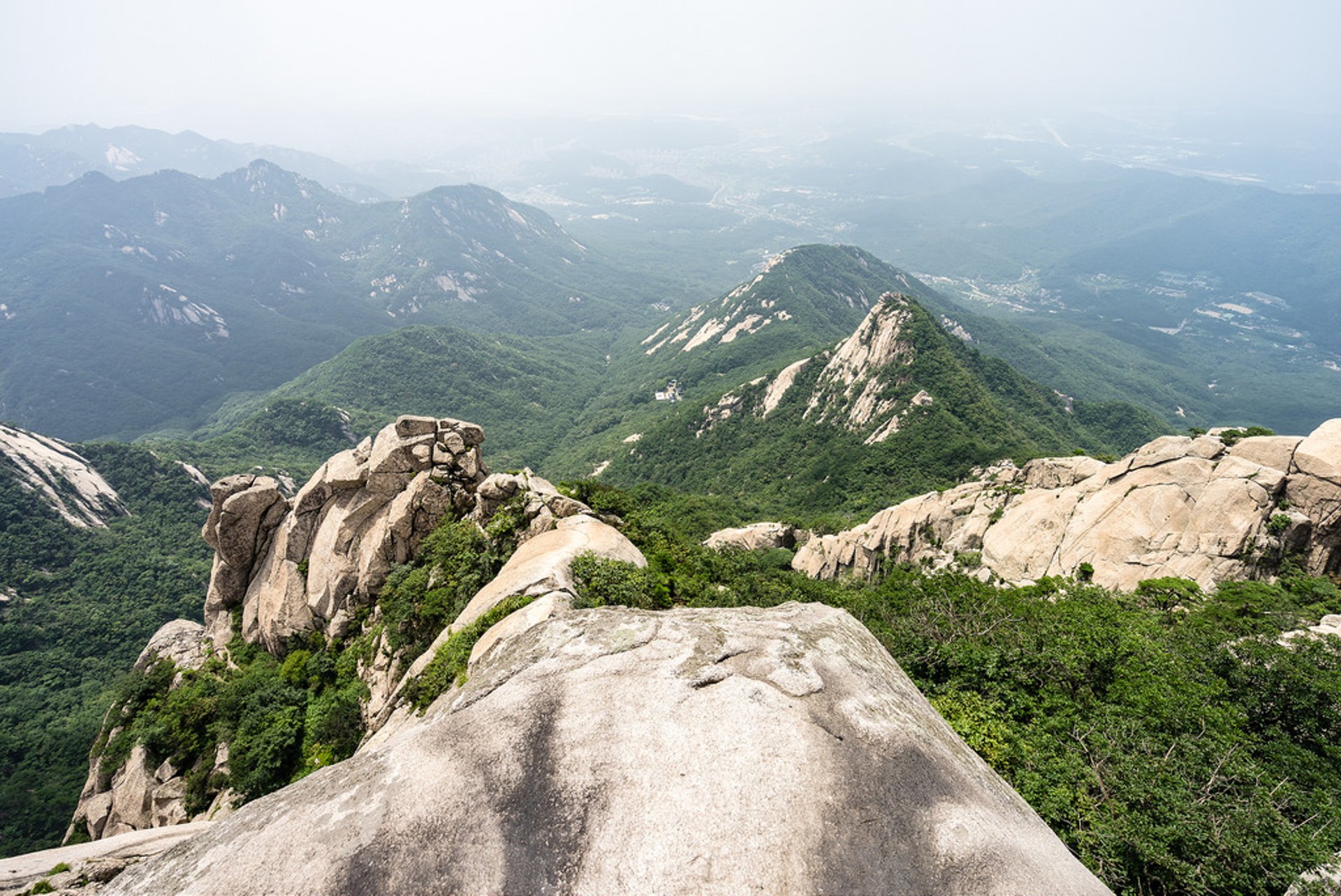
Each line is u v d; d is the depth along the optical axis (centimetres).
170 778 2995
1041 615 3117
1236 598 3450
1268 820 1633
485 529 3144
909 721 782
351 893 586
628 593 2242
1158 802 1680
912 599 3844
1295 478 3775
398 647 2814
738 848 596
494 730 736
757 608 1073
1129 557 4081
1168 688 2294
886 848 606
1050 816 1692
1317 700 2256
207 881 616
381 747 769
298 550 3600
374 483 3406
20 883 1067
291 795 718
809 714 741
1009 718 2245
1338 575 3638
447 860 603
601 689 781
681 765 673
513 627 1891
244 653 3591
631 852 595
